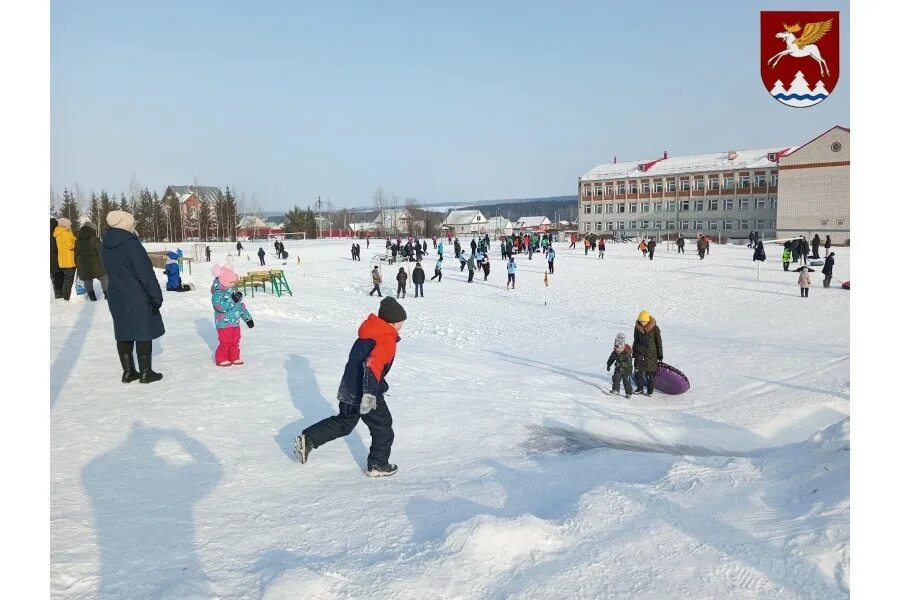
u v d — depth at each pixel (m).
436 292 31.47
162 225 101.38
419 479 5.28
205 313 14.83
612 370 13.91
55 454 5.47
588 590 3.35
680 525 4.06
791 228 77.19
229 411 6.95
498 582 3.48
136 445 5.77
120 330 7.74
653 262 44.28
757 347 16.05
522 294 30.50
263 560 3.76
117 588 3.38
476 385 10.21
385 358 5.17
